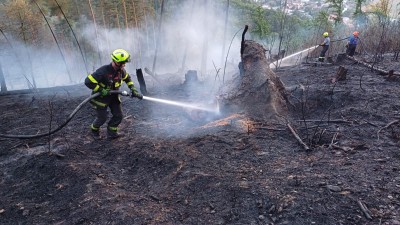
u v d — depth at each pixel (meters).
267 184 3.37
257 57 6.20
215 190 3.40
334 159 3.83
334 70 9.65
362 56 12.76
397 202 2.86
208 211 3.10
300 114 5.84
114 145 5.03
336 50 16.72
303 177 3.42
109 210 3.25
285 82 8.43
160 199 3.42
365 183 3.21
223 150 4.33
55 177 4.15
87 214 3.26
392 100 5.92
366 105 5.69
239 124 5.10
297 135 4.52
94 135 5.33
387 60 11.09
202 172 3.79
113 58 4.68
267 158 4.02
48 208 3.56
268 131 4.89
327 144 4.33
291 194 3.12
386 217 2.69
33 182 4.16
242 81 5.97
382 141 4.26
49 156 4.70
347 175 3.40
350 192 3.06
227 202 3.18
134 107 7.19
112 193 3.61
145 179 3.94
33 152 5.04
